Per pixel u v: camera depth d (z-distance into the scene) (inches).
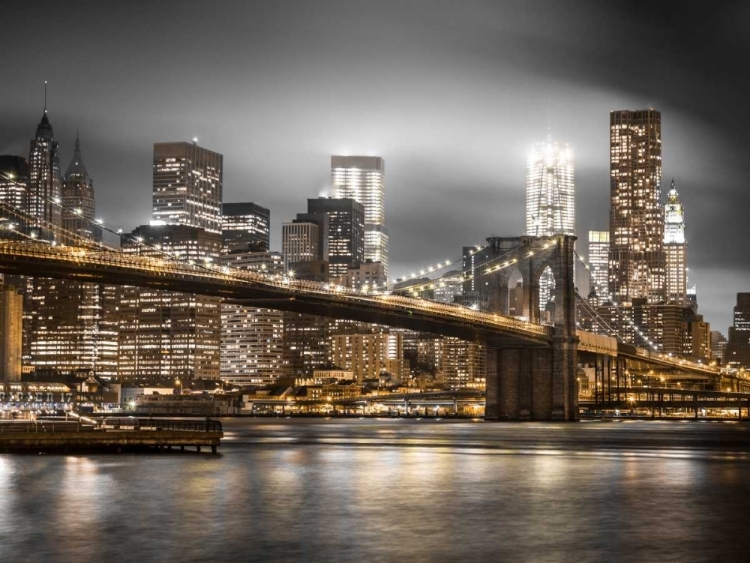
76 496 3262.8
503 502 3265.3
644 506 3193.9
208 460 4626.0
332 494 3420.3
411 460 4950.8
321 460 4877.0
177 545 2500.0
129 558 2363.4
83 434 4680.1
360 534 2657.5
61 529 2696.9
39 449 4648.1
